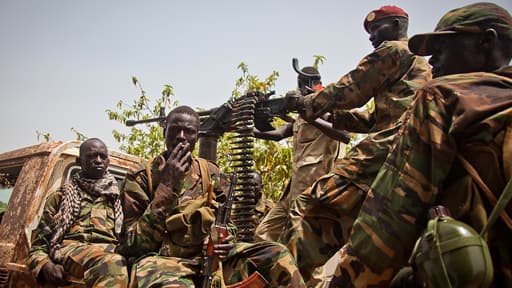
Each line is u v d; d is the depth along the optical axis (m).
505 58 2.23
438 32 2.28
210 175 3.46
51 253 3.77
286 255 2.98
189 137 3.41
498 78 2.02
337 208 3.46
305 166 5.07
